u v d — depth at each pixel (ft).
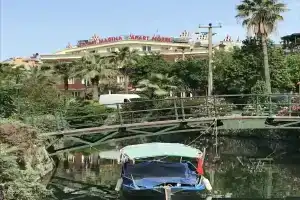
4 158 44.27
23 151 61.72
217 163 93.91
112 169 86.33
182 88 218.38
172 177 59.36
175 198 56.29
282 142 116.06
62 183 73.77
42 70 193.88
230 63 185.37
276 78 175.22
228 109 106.42
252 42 181.88
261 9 151.84
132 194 57.67
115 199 62.44
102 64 196.24
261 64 175.32
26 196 44.01
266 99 122.83
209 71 151.53
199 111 111.96
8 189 43.19
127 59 218.18
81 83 258.78
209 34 151.64
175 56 294.25
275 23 152.25
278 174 82.07
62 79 212.02
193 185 57.41
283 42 271.08
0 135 62.69
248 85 178.70
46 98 112.78
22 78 149.38
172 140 127.44
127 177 60.23
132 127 83.15
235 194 65.62
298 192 67.15
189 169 62.64
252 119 87.15
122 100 179.01
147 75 218.59
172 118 119.24
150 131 87.40
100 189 69.10
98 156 104.01
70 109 106.93
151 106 122.93
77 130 80.74
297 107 97.19
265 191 67.82
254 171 84.94
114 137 85.87
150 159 62.64
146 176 59.98
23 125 69.26
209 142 122.52
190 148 65.41
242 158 99.35
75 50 330.75
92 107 121.90
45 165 75.20
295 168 88.28
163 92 157.79
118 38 321.73
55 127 87.92
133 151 63.10
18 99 95.61
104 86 234.79
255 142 121.19
